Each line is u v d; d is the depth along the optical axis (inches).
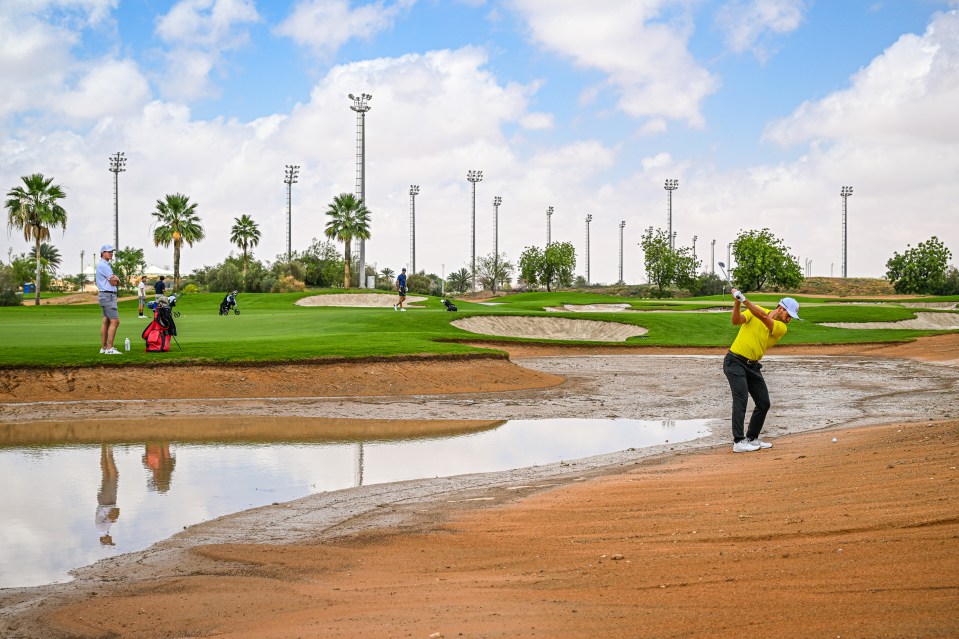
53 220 2928.2
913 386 897.5
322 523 333.7
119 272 4739.2
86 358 796.6
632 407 744.3
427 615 204.7
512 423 651.5
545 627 186.7
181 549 296.0
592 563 246.5
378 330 1435.8
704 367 1122.7
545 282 5172.2
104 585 254.2
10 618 224.5
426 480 425.7
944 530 228.2
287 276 3841.0
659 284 4722.0
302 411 701.9
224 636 202.5
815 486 327.9
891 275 4751.5
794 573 209.0
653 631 176.4
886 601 176.9
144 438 562.6
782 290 5049.2
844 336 1656.0
